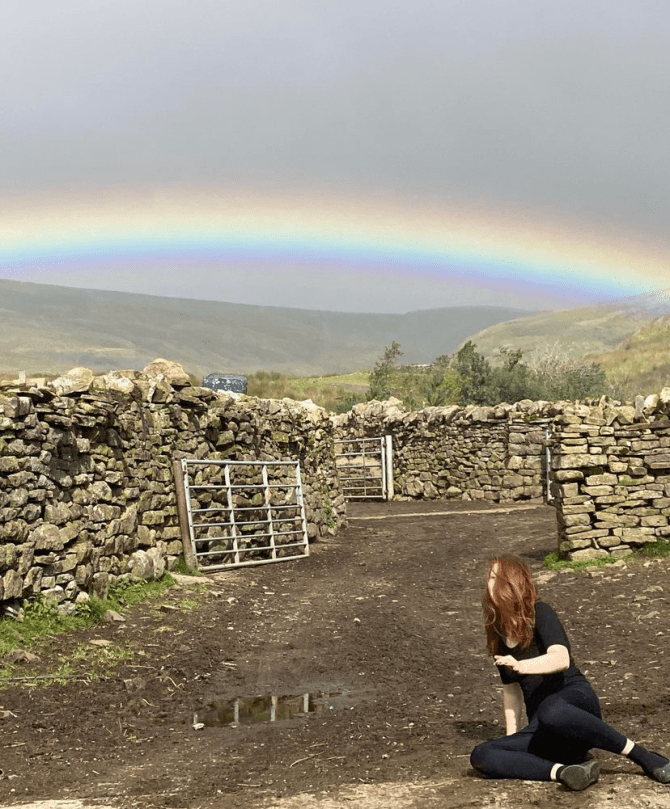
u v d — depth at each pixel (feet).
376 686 25.85
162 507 41.93
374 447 101.76
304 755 18.83
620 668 25.93
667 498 41.75
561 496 42.47
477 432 86.99
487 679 26.27
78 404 33.53
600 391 129.08
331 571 48.01
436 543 57.62
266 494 52.11
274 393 193.57
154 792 16.14
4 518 27.50
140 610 34.47
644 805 13.03
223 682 26.43
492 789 14.29
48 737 20.51
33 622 28.37
